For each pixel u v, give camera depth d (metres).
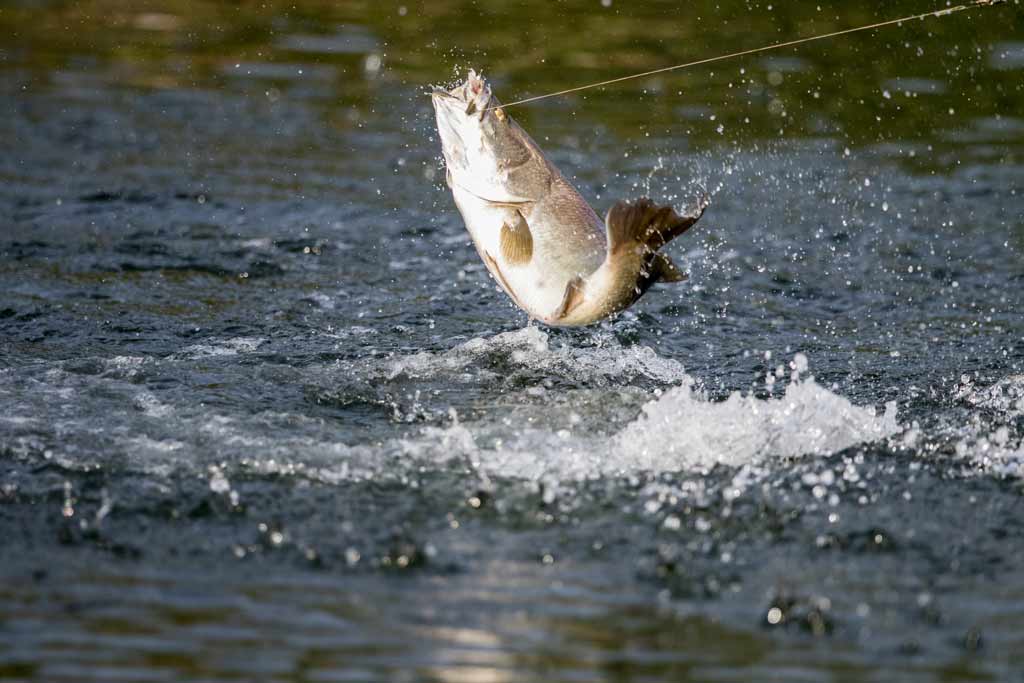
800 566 21.23
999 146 50.09
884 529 22.56
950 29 61.72
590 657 18.36
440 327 33.62
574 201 24.41
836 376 30.64
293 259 38.84
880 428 26.66
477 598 20.00
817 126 52.28
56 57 58.97
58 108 52.62
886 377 30.56
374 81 57.00
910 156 49.12
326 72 58.06
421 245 40.50
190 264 38.09
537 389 29.17
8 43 60.41
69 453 24.75
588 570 20.98
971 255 39.84
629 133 51.09
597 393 28.97
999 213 43.44
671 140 50.44
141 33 62.84
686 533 22.36
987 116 53.31
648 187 45.16
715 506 23.34
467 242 41.00
